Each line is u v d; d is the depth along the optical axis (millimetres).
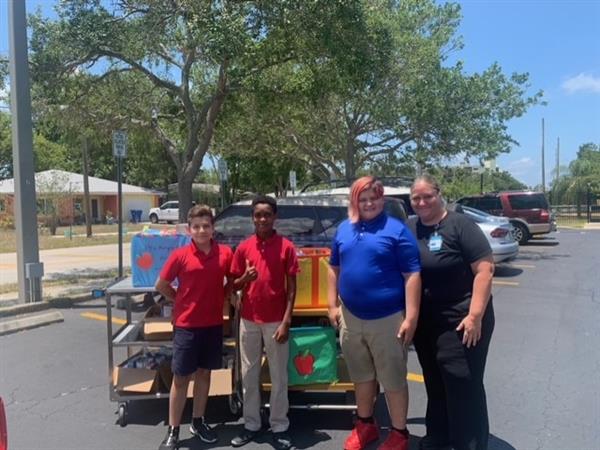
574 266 14766
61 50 10648
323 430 4602
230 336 5160
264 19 9820
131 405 5168
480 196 21406
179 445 4348
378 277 3879
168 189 51281
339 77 11359
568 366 6180
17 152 9250
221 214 7973
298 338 4621
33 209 9430
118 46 10484
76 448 4320
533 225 20547
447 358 3807
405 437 4078
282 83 12125
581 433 4492
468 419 3785
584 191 39750
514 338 7398
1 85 11562
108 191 43656
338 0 9562
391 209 8086
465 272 3795
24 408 5098
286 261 4328
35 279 9438
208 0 9289
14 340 7438
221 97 11516
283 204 7699
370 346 3986
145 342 4777
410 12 18188
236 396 4824
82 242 22703
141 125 13367
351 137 19391
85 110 12969
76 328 8102
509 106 18250
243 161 35844
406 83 17234
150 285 4777
